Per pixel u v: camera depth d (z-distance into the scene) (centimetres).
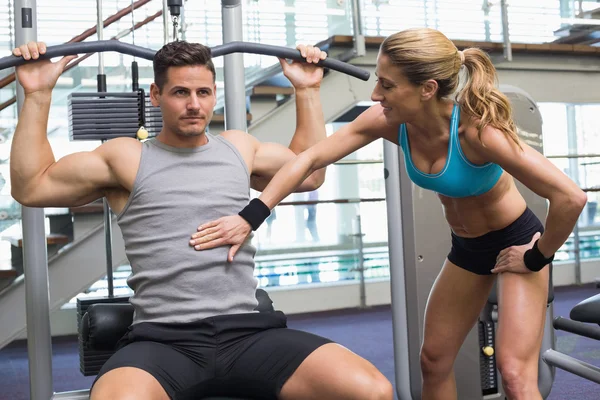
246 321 150
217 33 366
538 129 235
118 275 376
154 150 158
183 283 150
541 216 237
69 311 387
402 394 227
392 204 226
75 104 175
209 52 155
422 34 140
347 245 460
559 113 514
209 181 158
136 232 154
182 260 150
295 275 445
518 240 157
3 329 346
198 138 160
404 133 153
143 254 152
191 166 158
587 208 512
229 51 171
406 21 396
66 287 359
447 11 405
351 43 389
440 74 138
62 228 365
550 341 230
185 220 153
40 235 194
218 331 146
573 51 431
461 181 147
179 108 151
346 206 461
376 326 407
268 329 153
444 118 145
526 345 147
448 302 170
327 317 437
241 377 146
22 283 349
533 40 424
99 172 158
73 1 350
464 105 141
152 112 183
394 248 227
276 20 377
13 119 335
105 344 165
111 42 165
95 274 364
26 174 157
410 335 224
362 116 161
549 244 143
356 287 461
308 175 162
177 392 139
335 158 161
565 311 417
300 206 448
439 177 148
